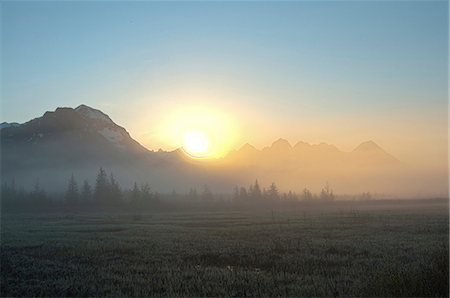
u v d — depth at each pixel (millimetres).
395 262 24719
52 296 18656
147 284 20438
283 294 17969
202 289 19000
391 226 54594
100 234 48844
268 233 47250
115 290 19219
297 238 41000
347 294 17125
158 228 58312
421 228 50406
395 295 15484
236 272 23266
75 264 27328
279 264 25875
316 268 24109
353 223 61656
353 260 26734
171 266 25719
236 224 64938
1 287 20141
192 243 37969
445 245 30625
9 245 38250
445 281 15367
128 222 74000
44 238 44406
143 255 30797
